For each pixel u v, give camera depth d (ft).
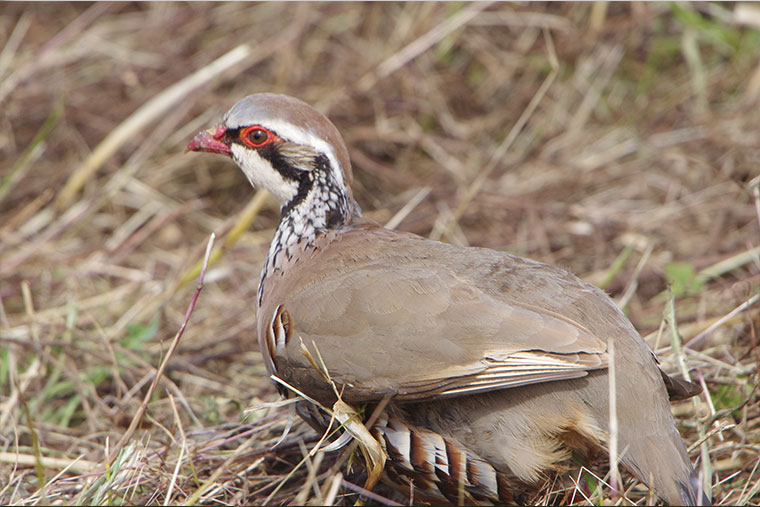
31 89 49.80
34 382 35.96
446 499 27.25
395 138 48.06
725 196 44.01
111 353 34.88
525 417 24.75
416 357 25.13
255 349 38.50
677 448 24.31
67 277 42.52
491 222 44.75
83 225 46.03
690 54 49.37
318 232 30.42
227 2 53.67
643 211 44.27
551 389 24.56
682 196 44.55
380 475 27.53
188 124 49.03
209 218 46.96
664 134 47.60
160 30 52.70
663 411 24.67
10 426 33.01
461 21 48.62
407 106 49.49
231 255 43.62
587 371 24.09
